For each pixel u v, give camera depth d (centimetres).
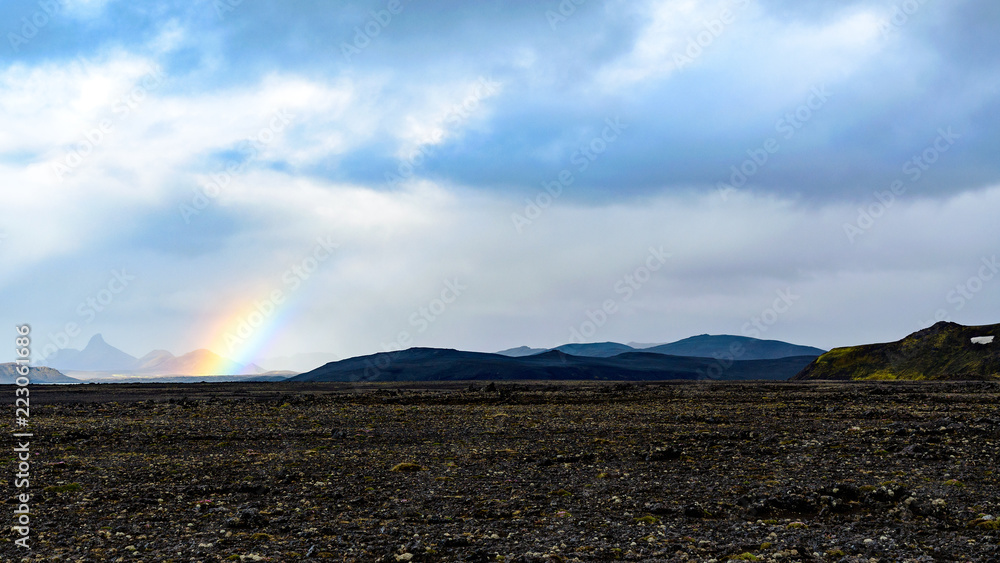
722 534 1584
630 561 1377
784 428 3597
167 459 2795
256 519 1702
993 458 2558
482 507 1892
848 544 1466
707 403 5216
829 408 4591
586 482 2250
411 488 2170
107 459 2803
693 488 2125
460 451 2972
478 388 7381
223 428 3875
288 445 3219
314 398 6025
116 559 1391
